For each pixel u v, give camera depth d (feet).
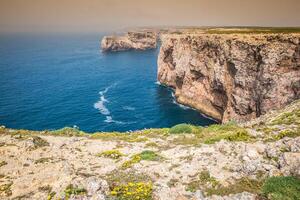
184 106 250.98
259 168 39.24
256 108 170.91
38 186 39.29
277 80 155.84
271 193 32.60
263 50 162.91
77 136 71.56
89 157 52.70
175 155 49.29
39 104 251.39
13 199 36.14
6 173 44.88
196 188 36.78
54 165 47.55
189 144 55.67
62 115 221.05
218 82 204.13
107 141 64.34
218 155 45.70
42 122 204.13
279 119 63.93
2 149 55.72
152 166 44.78
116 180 40.78
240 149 46.37
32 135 68.03
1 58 622.13
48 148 58.03
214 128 69.36
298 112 65.05
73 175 41.63
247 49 175.22
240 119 183.73
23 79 375.66
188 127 69.00
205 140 55.93
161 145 58.34
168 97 279.28
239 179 37.86
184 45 264.72
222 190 35.63
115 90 309.42
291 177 34.37
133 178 41.04
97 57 621.31
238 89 183.62
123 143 61.87
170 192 36.09
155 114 225.56
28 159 50.98
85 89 315.78
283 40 160.35
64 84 343.46
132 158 49.47
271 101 157.28
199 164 43.55
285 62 156.35
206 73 226.38
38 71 444.96
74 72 433.07
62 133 74.28
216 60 210.79
